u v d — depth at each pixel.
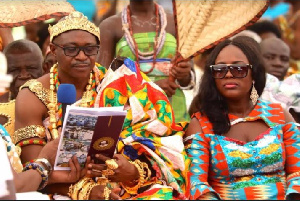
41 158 4.78
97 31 5.20
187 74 6.11
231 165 5.20
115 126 4.69
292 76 6.42
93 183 4.89
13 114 5.62
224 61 5.36
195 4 5.84
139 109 5.29
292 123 5.38
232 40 5.45
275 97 6.34
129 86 5.35
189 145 5.38
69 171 4.84
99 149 4.80
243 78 5.34
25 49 6.00
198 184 5.10
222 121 5.32
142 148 5.20
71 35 5.10
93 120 4.60
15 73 5.98
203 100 5.43
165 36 6.49
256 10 5.68
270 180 5.21
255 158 5.20
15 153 4.82
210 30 5.77
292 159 5.29
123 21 6.55
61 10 5.62
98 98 5.27
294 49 9.19
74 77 5.20
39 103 5.16
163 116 5.34
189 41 5.80
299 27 9.27
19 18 5.55
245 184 5.20
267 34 8.47
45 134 5.14
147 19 6.57
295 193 5.10
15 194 4.02
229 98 5.41
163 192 5.03
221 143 5.27
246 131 5.34
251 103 5.48
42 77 5.31
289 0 9.95
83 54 5.11
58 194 4.98
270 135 5.30
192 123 5.43
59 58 5.16
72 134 4.64
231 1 5.78
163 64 6.43
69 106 4.54
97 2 9.05
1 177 4.18
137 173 5.07
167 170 5.14
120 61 5.48
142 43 6.45
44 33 7.34
